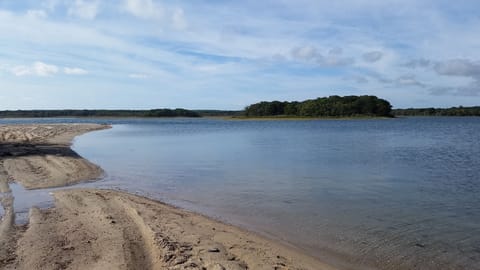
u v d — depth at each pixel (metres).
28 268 6.75
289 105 160.25
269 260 7.40
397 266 7.50
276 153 26.89
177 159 23.50
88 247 7.75
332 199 12.80
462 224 10.08
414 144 34.38
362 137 44.16
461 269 7.39
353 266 7.46
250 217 10.70
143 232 8.70
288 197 13.11
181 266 6.79
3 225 9.22
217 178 16.75
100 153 26.89
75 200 11.61
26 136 40.16
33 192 13.06
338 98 154.25
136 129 68.00
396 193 13.71
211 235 8.73
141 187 14.79
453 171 18.62
